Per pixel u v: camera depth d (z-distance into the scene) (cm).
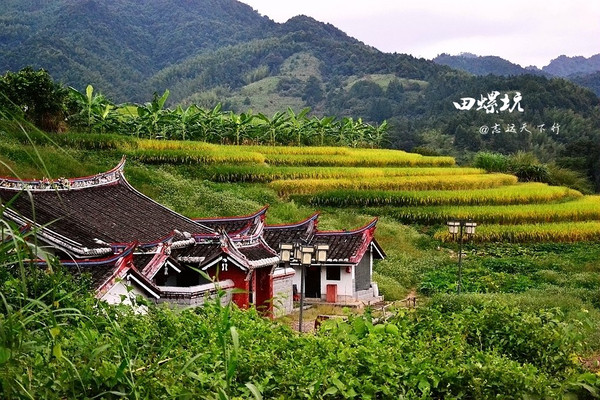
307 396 810
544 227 5094
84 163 4462
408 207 5506
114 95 16712
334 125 7962
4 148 3953
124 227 2511
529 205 5600
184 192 4659
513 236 5031
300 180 5594
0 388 565
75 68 16200
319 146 7250
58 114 5112
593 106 16388
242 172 5553
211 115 6706
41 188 2448
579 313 1338
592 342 2144
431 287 3719
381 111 18525
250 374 896
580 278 3975
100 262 1912
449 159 7319
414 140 13588
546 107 15438
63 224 2252
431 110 17162
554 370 1206
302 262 2205
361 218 5131
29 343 571
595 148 10638
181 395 677
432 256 4531
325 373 874
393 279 3906
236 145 6638
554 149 13700
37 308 775
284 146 6975
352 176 6056
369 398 845
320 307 3150
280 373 898
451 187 6153
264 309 2794
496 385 941
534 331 1251
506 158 7938
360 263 3419
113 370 683
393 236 4881
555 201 6047
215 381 762
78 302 1205
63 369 665
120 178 2961
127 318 1146
